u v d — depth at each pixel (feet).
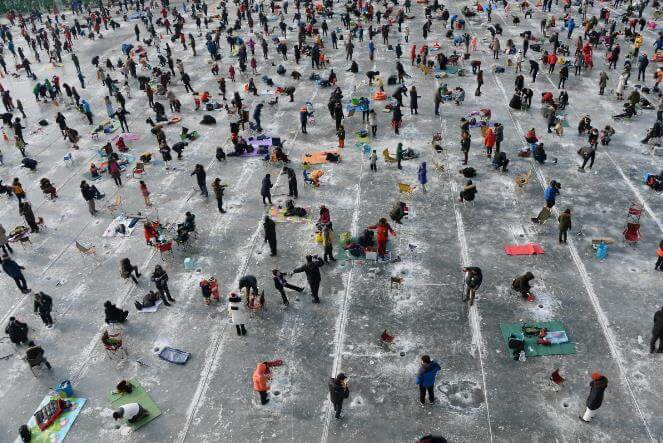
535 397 39.34
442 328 46.21
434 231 59.36
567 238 56.90
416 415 38.65
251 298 49.67
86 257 58.80
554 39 112.78
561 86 96.58
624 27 130.52
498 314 47.26
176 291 52.60
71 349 46.52
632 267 51.98
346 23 147.23
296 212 63.31
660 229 57.41
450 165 72.95
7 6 199.72
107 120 94.94
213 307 50.34
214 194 69.56
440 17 150.92
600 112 85.92
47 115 99.40
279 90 101.45
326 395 40.78
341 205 65.26
